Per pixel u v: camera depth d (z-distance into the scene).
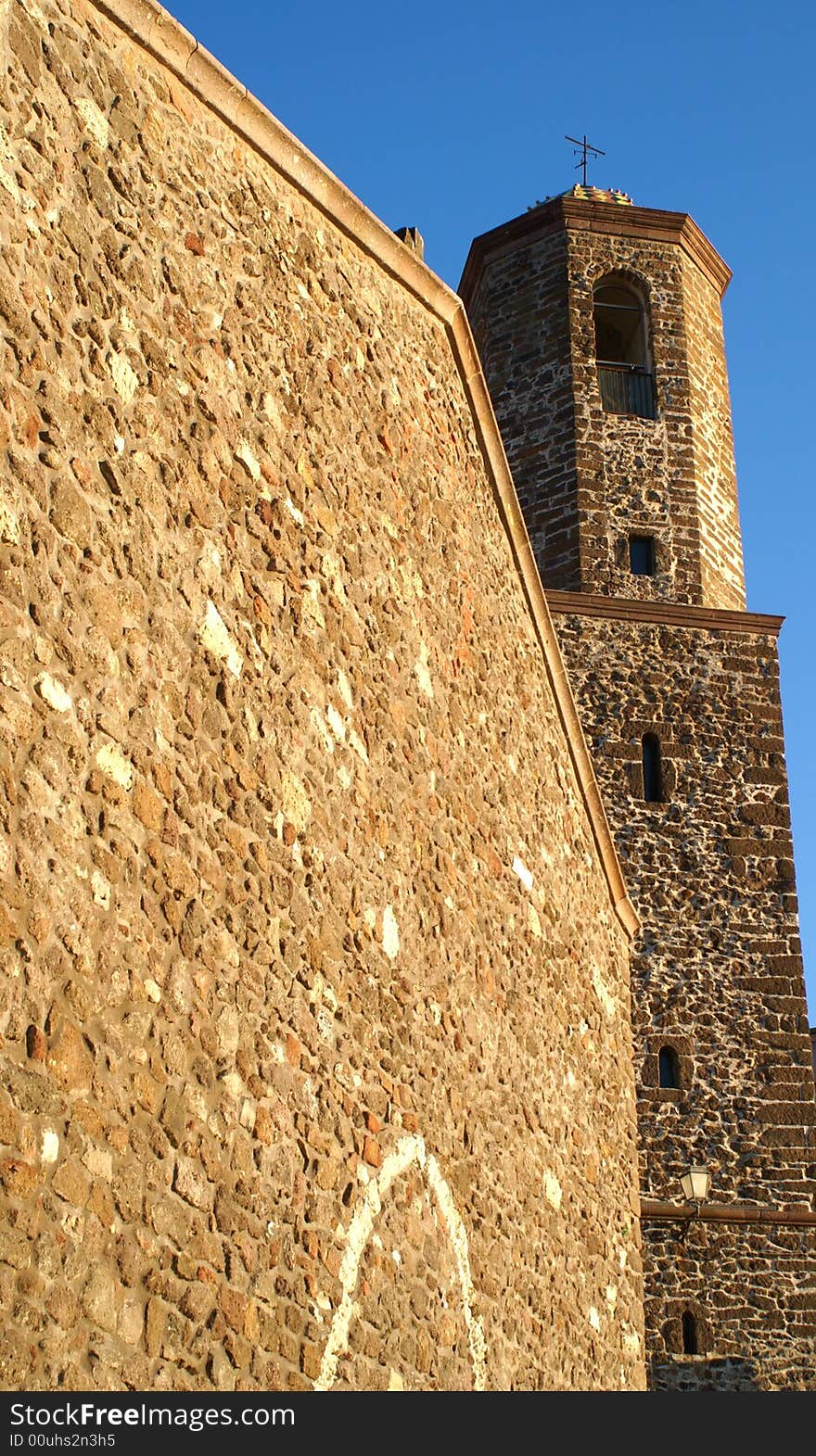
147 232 8.57
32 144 7.70
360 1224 9.10
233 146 9.66
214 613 8.59
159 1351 7.24
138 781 7.69
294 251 10.20
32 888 6.86
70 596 7.41
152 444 8.27
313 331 10.29
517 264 26.58
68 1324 6.73
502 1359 10.84
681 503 25.38
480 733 12.15
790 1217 21.83
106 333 8.03
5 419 7.16
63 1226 6.76
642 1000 22.69
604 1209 13.48
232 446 9.05
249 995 8.34
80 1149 6.91
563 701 14.12
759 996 23.00
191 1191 7.61
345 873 9.57
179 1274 7.44
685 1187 21.44
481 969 11.50
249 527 9.09
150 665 7.94
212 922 8.11
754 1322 21.30
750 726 24.36
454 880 11.23
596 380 25.62
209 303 9.07
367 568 10.52
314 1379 8.39
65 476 7.51
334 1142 8.96
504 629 12.95
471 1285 10.51
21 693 6.99
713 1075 22.50
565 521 25.02
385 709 10.48
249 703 8.79
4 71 7.57
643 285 26.47
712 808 23.84
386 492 11.02
